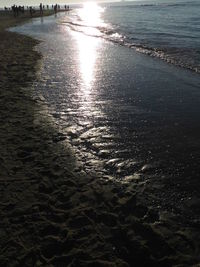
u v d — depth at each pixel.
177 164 7.15
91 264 4.52
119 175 6.80
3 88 13.04
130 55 21.39
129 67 17.47
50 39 30.80
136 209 5.66
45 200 5.95
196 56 19.30
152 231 5.11
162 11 90.62
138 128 9.16
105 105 11.12
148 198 5.97
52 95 12.26
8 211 5.65
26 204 5.84
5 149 7.92
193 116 9.84
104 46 26.11
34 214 5.56
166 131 8.87
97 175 6.80
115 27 44.62
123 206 5.75
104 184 6.46
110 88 13.24
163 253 4.68
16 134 8.77
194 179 6.55
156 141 8.30
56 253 4.73
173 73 15.60
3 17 77.75
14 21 61.25
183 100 11.42
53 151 7.84
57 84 13.87
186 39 27.33
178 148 7.88
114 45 26.62
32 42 27.72
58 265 4.52
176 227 5.20
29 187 6.36
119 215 5.51
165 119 9.73
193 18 54.72
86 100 11.70
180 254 4.66
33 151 7.84
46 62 18.94
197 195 6.03
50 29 43.09
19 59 19.36
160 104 11.09
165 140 8.34
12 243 4.93
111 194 6.11
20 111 10.48
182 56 19.66
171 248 4.77
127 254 4.69
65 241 4.95
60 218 5.46
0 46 24.75
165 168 7.01
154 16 68.94
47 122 9.62
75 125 9.43
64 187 6.36
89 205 5.80
